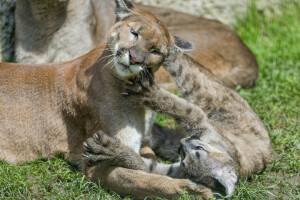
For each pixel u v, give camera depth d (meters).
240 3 17.70
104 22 13.78
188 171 8.76
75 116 9.53
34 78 9.84
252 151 10.20
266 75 14.82
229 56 14.60
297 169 10.16
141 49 8.41
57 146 9.74
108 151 8.64
